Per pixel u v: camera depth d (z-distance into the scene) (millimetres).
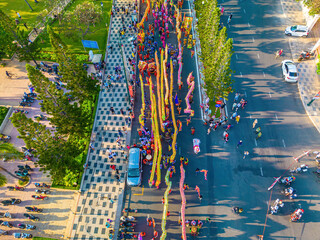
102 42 52531
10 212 32188
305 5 52281
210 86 37812
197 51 50000
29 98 42875
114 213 31969
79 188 33938
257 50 49969
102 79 45938
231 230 30547
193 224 30016
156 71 45469
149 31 52875
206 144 38062
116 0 60812
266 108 41812
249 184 34156
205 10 43406
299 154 36656
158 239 29891
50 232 30703
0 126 39781
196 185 34219
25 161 36656
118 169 35812
